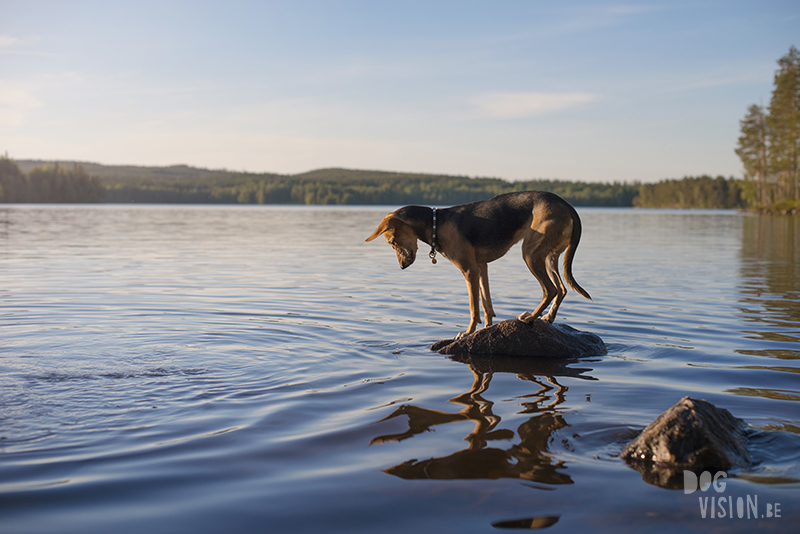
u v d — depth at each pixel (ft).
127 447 5.62
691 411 5.56
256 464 5.30
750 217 88.69
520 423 6.22
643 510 4.46
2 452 5.49
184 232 41.52
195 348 9.05
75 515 4.33
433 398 6.98
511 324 9.28
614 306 12.82
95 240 32.37
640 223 65.41
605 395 7.09
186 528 4.16
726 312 12.09
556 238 9.11
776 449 5.64
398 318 11.53
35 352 8.71
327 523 4.24
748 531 4.10
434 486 4.87
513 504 4.55
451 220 9.68
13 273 17.63
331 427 6.10
